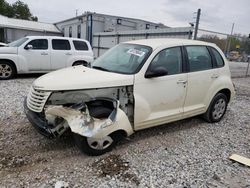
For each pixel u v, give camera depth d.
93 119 3.44
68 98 3.45
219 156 3.89
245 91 9.95
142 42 4.48
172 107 4.36
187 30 12.45
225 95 5.48
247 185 3.15
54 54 9.91
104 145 3.66
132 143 4.13
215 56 5.17
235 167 3.59
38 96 3.34
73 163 3.39
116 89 3.76
